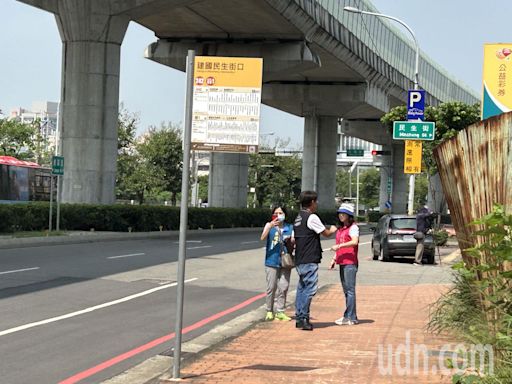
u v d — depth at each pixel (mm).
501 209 5867
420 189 113250
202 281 16516
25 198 40094
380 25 53812
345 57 46656
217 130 6977
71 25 32562
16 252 21562
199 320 11336
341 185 130750
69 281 15203
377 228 25406
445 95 73250
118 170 65188
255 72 6914
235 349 8773
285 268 11281
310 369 7582
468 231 6973
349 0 45750
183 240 7137
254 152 6914
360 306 12914
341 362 7930
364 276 19109
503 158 6445
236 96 6949
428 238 23453
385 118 40344
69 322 10672
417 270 20984
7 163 38875
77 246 25156
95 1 32344
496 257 6148
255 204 89500
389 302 13484
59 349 8883
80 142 32688
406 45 61156
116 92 33281
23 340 9320
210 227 42156
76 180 32688
